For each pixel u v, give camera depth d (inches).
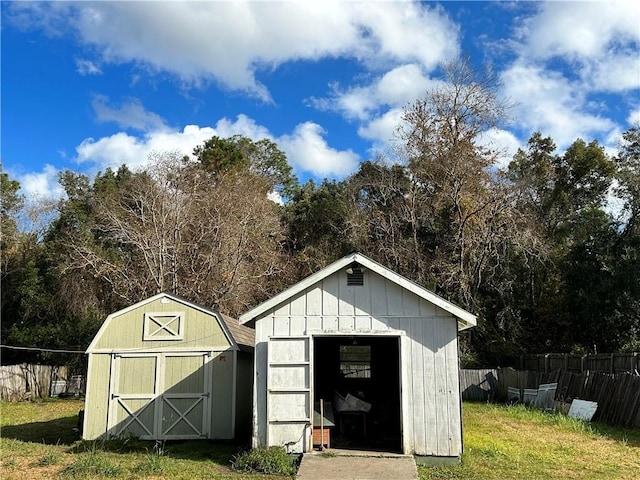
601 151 1403.8
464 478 365.7
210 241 1136.2
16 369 989.8
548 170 1405.0
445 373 420.8
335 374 590.9
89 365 550.3
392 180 1266.0
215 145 1562.5
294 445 420.2
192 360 547.5
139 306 561.3
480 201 1112.2
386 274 433.4
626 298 951.6
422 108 1220.5
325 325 435.2
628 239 975.0
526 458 430.3
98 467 381.7
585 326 1019.3
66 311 1160.2
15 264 1273.4
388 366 587.5
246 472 386.6
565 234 1259.2
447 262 1099.3
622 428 592.1
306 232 1424.7
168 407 538.9
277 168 1879.9
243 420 565.6
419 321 430.9
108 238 1181.1
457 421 413.1
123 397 541.3
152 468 384.5
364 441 468.4
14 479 356.5
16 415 761.0
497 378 957.2
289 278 1234.0
